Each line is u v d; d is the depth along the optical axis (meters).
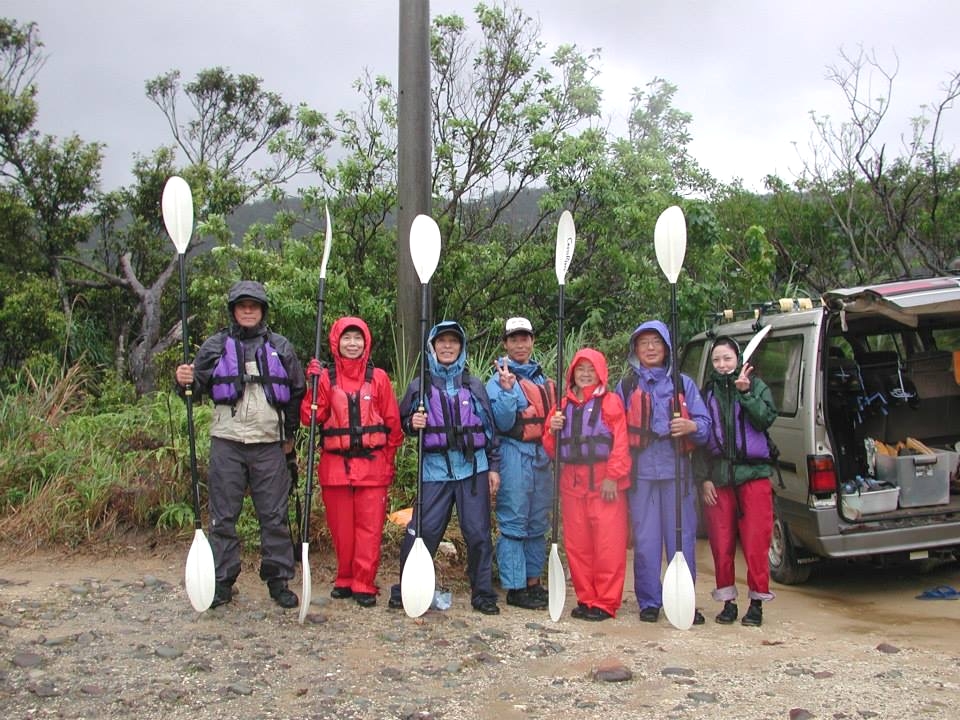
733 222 13.16
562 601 4.69
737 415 4.75
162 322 18.11
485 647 4.16
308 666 3.82
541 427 5.04
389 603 4.80
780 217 13.13
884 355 6.38
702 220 9.29
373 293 8.45
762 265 9.40
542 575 5.60
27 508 5.86
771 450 4.75
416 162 7.36
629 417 4.84
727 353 4.84
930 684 3.66
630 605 5.17
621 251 8.62
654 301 8.75
